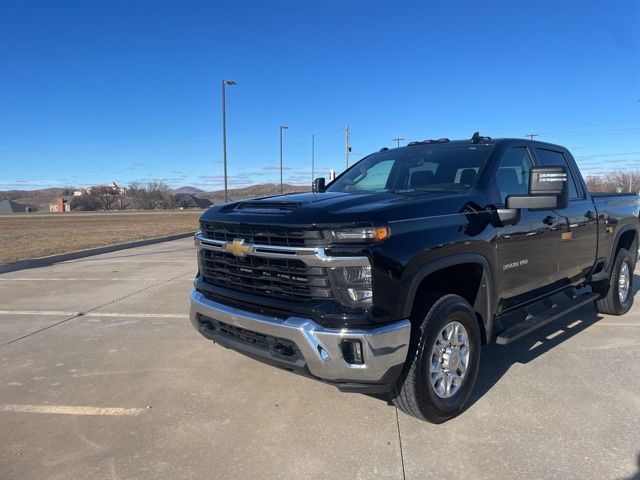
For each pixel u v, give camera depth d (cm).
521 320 436
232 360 476
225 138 3017
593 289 581
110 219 4628
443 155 439
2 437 335
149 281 920
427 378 321
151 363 472
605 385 401
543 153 482
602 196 566
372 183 463
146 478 286
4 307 714
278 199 376
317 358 296
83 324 616
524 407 363
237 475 286
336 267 295
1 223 4050
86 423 353
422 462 295
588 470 284
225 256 363
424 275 313
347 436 328
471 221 353
